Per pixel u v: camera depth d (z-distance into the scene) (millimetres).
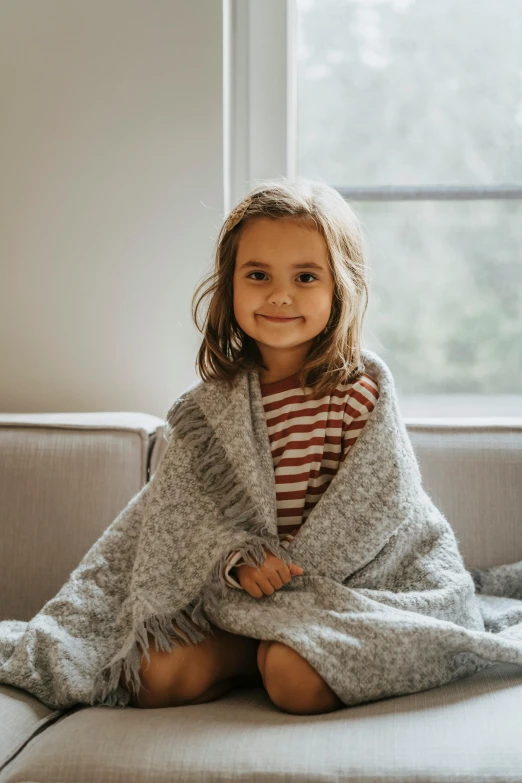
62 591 1193
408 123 1703
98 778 877
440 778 843
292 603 1085
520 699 982
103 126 1613
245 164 1682
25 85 1616
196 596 1129
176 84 1592
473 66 1684
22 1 1600
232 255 1257
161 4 1580
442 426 1419
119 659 1036
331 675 1000
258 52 1657
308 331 1206
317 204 1225
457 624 1117
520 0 1668
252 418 1219
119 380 1655
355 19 1694
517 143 1688
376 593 1096
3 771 927
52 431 1413
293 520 1188
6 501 1379
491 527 1366
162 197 1615
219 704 1057
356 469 1144
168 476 1200
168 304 1633
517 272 1713
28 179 1633
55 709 1092
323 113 1716
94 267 1641
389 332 1741
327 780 848
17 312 1661
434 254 1721
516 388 1737
